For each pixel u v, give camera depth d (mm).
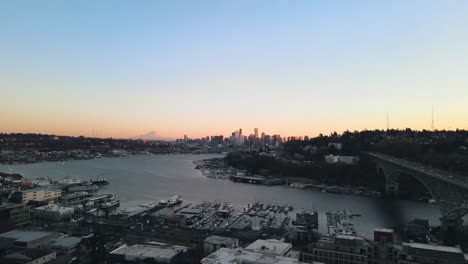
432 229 151375
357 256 96750
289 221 174500
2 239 110062
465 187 127812
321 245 101938
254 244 99562
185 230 140125
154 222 161125
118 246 114750
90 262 99312
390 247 99562
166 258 95875
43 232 122000
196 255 100812
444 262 87125
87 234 132500
